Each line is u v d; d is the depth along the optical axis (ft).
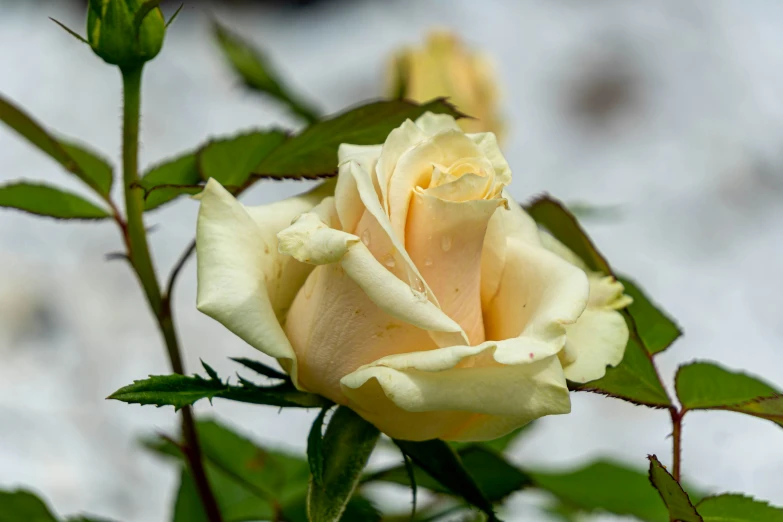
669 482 2.22
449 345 2.20
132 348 5.71
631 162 7.23
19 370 5.50
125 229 2.45
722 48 7.95
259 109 7.23
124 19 2.29
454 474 2.27
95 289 5.97
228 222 2.24
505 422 2.24
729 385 2.33
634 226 6.75
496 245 2.27
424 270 2.22
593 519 2.78
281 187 6.33
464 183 2.20
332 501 2.23
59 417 5.27
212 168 2.46
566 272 2.25
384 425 2.25
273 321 2.23
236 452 2.61
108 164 2.48
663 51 7.91
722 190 7.06
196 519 2.61
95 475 5.00
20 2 7.81
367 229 2.21
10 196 2.43
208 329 5.77
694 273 6.52
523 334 2.22
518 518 3.05
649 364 2.33
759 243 6.73
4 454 4.98
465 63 2.89
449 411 2.22
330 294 2.23
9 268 5.93
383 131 2.39
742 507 2.30
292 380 2.24
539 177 7.09
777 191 7.07
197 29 7.97
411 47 2.90
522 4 8.45
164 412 5.43
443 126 2.29
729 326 6.16
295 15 8.36
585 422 5.62
